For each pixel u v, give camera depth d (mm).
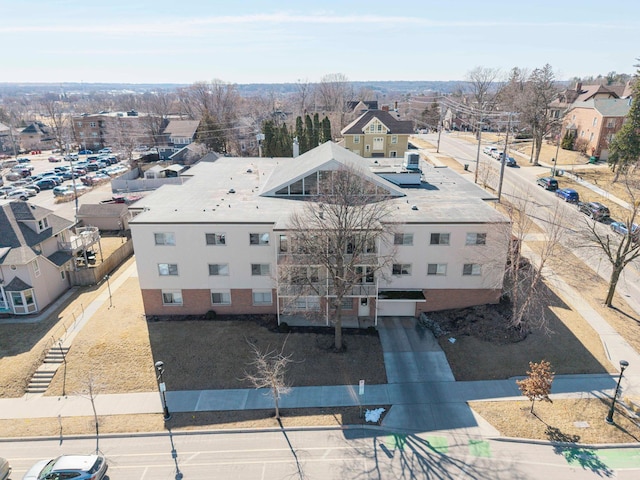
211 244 32125
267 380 25391
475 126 116125
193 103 149500
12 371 28125
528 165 73375
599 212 48656
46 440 23484
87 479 20078
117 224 52875
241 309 33875
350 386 26891
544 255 36156
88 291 38656
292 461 21844
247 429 23859
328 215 29312
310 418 24562
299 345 30422
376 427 23906
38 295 35094
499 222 31109
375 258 30281
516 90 108688
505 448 22359
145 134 111125
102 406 25734
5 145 127250
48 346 30422
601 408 24609
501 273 32469
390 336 31391
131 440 23359
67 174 87625
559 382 26609
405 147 78812
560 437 22828
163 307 33844
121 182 73812
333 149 41406
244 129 112375
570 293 35750
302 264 29750
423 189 40312
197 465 21688
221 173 47719
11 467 21859
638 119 58000
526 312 32125
